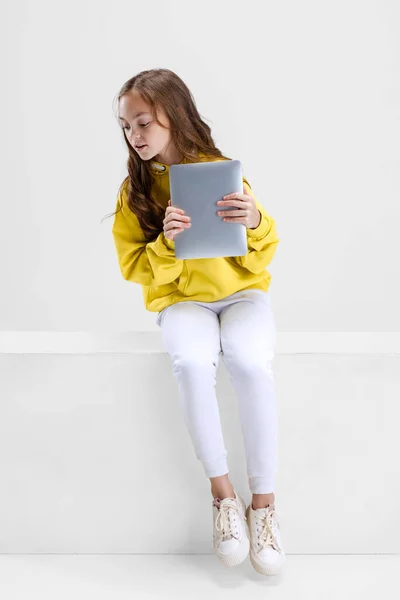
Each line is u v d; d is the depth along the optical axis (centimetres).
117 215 163
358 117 302
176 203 146
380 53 299
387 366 160
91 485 163
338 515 162
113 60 299
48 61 299
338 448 161
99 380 161
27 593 146
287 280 315
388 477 161
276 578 150
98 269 313
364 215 309
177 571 154
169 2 298
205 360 147
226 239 145
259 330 151
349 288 315
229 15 300
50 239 310
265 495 148
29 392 162
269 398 147
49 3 297
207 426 146
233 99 302
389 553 162
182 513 162
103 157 303
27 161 304
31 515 164
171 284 162
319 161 305
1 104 300
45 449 163
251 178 306
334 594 144
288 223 310
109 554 163
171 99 154
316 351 160
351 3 298
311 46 300
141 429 162
